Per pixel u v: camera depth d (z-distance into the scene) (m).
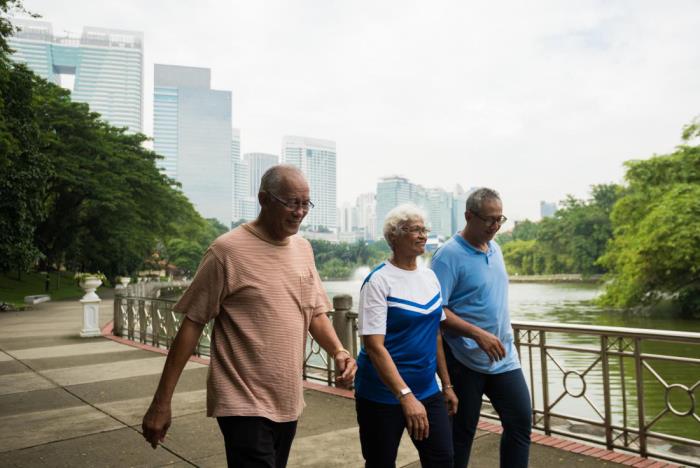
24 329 13.52
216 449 4.11
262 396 2.11
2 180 20.22
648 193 30.80
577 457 3.64
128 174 36.47
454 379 2.89
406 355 2.38
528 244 92.50
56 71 182.75
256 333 2.12
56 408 5.48
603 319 28.88
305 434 4.38
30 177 21.69
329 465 3.70
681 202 25.92
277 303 2.15
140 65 183.00
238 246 2.15
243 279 2.12
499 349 2.67
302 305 2.26
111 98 180.00
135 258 46.47
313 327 2.41
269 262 2.18
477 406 2.88
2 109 19.00
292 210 2.14
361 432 2.49
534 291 60.72
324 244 138.00
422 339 2.40
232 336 2.13
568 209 75.19
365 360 2.49
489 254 2.93
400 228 2.41
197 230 65.00
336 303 6.14
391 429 2.40
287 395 2.15
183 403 5.46
